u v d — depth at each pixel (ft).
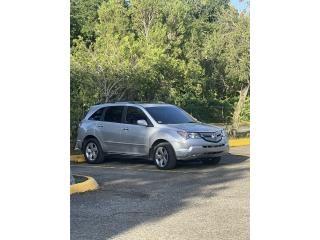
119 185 32.73
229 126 74.74
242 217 23.70
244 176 36.42
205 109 80.48
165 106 44.27
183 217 23.79
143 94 62.08
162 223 22.68
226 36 76.33
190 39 84.02
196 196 28.89
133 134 42.70
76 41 64.69
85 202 27.27
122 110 44.29
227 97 84.99
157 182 33.94
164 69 65.46
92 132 45.32
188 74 72.23
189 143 40.01
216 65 82.38
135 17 80.94
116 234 20.81
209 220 23.16
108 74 55.62
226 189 31.12
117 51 59.36
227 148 42.80
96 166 43.34
